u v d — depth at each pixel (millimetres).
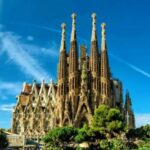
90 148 98062
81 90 132000
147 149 92188
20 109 150625
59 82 137375
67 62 141500
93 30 141625
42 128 136625
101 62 139000
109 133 109875
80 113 129875
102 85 136125
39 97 146375
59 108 133625
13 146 111875
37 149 119875
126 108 146250
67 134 100438
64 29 143625
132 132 113000
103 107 117312
